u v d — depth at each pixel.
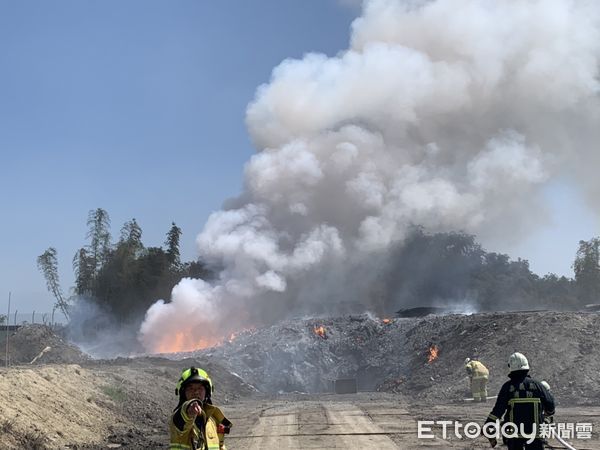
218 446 6.05
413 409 24.23
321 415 22.81
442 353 39.50
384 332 49.75
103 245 79.31
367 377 45.94
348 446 15.37
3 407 15.19
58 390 19.66
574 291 86.56
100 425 18.55
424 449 14.61
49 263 78.12
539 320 34.94
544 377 28.72
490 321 39.62
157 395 27.23
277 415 23.50
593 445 14.48
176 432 5.87
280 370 47.22
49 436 15.24
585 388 26.81
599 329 31.94
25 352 43.81
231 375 42.34
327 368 47.69
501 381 30.41
